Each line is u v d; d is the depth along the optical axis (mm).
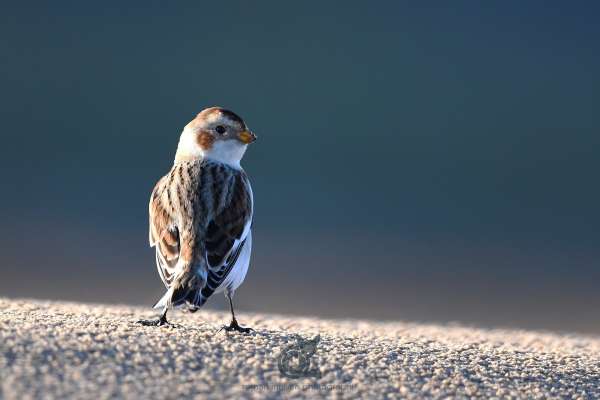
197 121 8070
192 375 5691
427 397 5938
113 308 8727
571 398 6395
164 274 6949
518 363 7082
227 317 8883
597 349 8617
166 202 7148
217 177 7312
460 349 7492
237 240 7090
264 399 5473
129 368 5668
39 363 5562
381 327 9266
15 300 8984
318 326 8781
